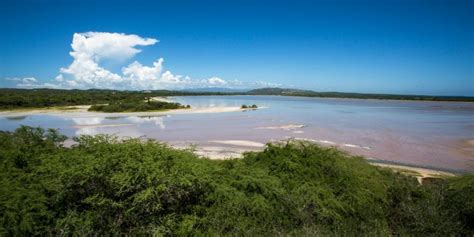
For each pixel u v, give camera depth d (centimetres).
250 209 604
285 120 4897
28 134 817
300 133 3434
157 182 554
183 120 4903
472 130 3719
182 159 654
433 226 611
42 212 501
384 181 781
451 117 5594
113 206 534
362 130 3684
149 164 580
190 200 607
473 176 753
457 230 598
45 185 542
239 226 567
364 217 654
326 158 798
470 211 628
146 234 530
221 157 2217
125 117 5406
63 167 582
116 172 566
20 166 670
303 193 655
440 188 755
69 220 511
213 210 588
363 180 742
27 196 510
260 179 671
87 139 720
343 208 643
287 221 599
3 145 753
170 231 535
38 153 732
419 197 748
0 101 7081
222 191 610
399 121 4794
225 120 4894
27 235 482
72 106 7962
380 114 6331
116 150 630
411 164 2075
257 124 4322
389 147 2644
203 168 644
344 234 586
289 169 755
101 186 561
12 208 474
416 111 7438
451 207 657
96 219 527
